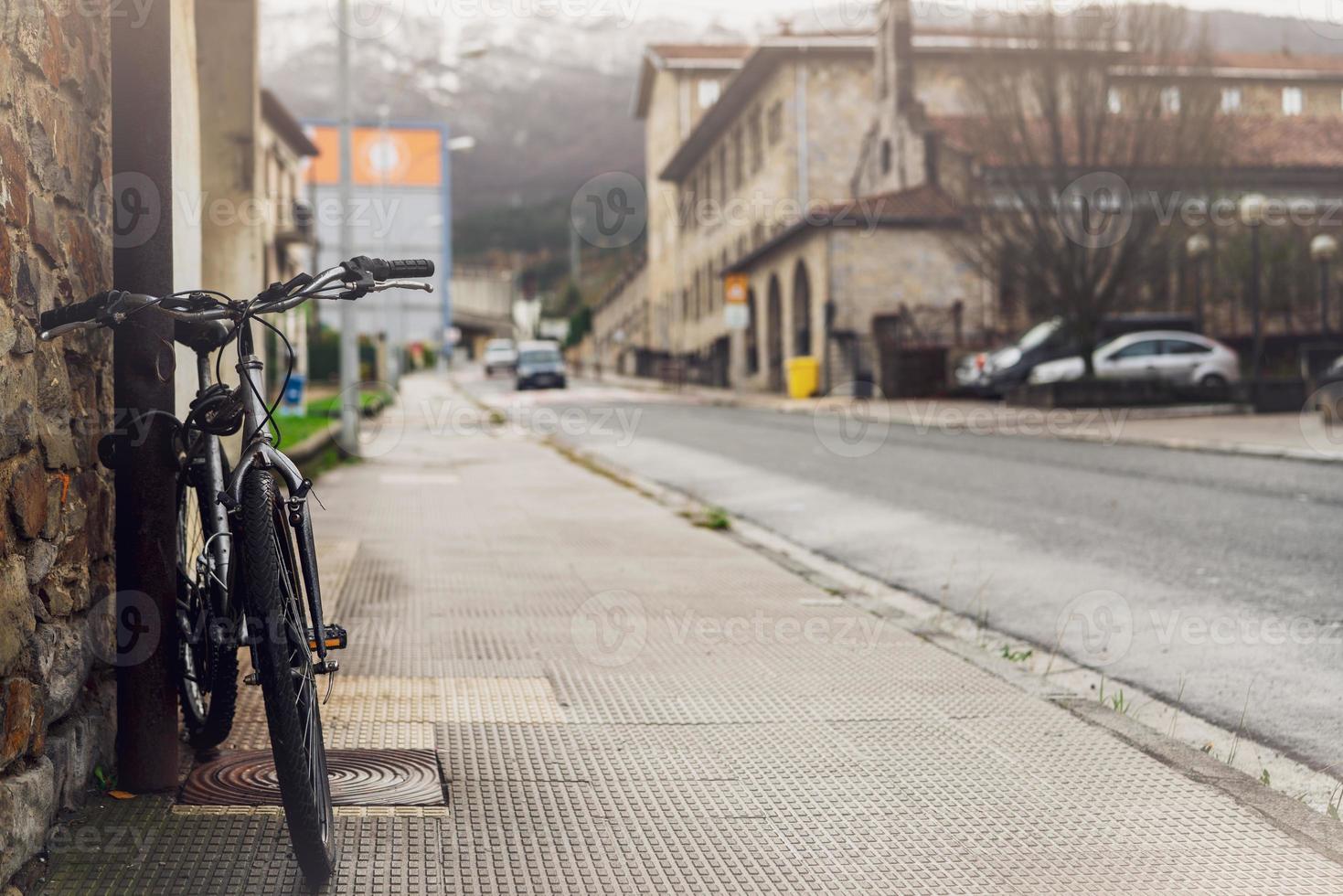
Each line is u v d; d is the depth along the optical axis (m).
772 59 40.38
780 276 38.69
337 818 3.39
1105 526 10.11
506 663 5.30
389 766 3.88
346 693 4.74
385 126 40.88
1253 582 7.60
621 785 3.78
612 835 3.36
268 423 3.24
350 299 3.15
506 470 15.20
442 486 13.02
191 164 4.82
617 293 74.69
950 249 28.03
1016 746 4.26
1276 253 33.44
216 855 3.08
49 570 3.11
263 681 2.83
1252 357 33.78
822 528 10.48
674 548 8.92
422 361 68.31
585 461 17.00
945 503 11.86
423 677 5.02
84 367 3.48
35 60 2.99
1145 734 4.45
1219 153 25.58
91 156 3.51
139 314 3.39
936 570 8.40
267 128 36.16
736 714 4.62
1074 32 25.22
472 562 8.00
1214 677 5.52
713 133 50.66
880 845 3.33
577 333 84.50
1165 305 33.47
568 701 4.73
